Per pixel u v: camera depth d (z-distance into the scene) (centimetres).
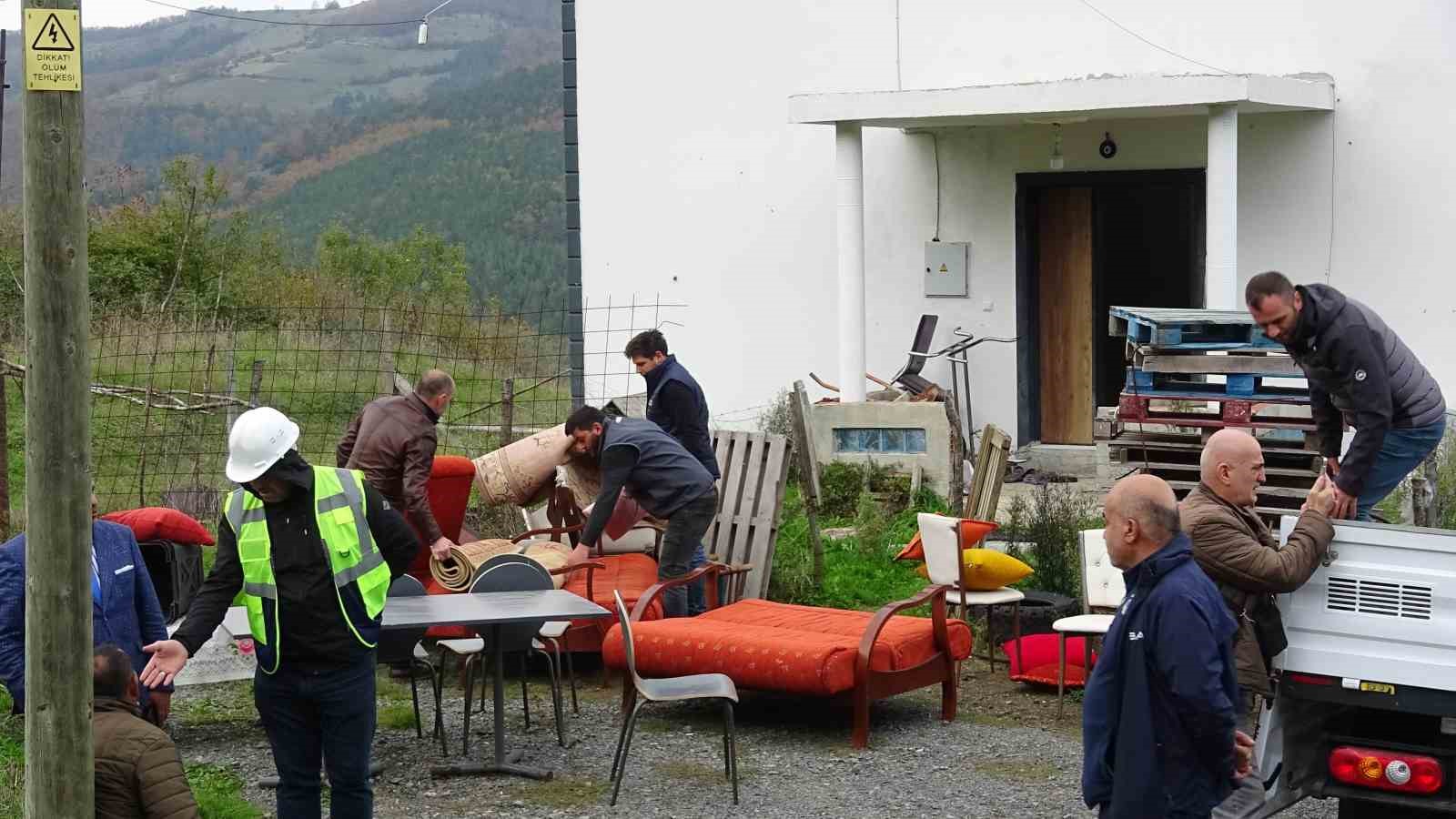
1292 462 909
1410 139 1390
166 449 1392
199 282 2603
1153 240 1545
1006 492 1402
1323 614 577
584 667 959
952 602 889
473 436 1426
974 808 684
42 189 485
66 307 489
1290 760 593
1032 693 885
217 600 574
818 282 1595
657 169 1644
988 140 1534
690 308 1642
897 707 860
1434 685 558
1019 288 1538
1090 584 876
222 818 664
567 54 1662
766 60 1597
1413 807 553
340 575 564
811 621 854
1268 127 1434
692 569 925
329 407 1587
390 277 3688
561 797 706
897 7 1555
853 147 1428
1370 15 1396
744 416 1628
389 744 795
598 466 951
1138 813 502
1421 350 1396
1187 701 493
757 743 794
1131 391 936
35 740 496
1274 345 900
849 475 1350
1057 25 1509
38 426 489
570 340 1684
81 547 496
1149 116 1404
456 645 800
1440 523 1059
